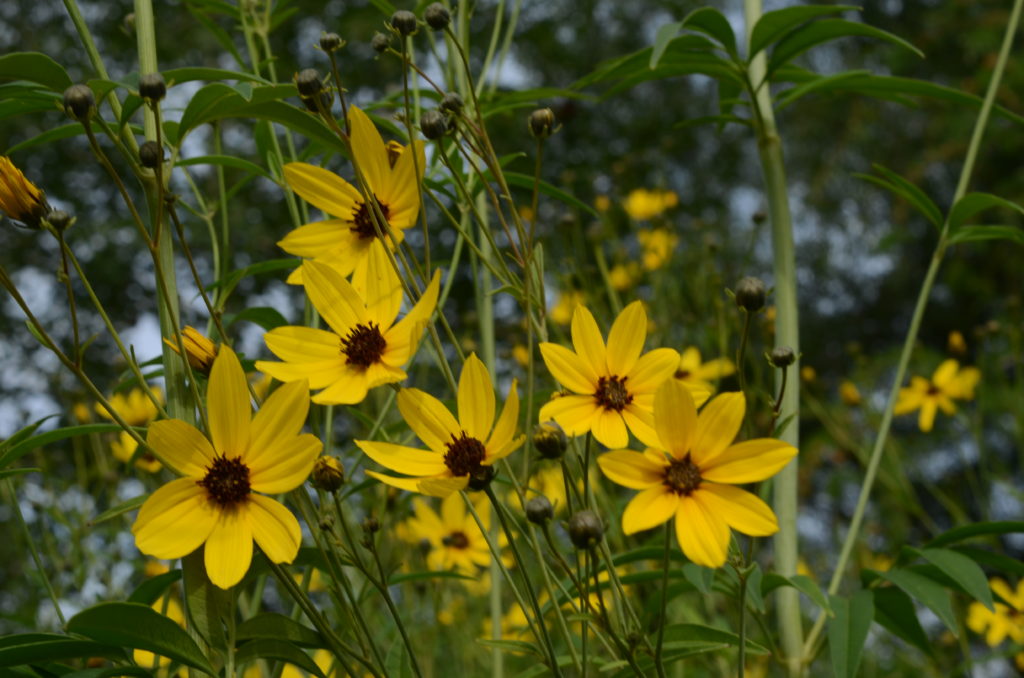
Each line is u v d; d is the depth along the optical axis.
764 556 1.04
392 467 0.50
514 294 0.55
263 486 0.49
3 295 2.36
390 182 0.55
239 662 0.52
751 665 0.88
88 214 2.66
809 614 1.19
